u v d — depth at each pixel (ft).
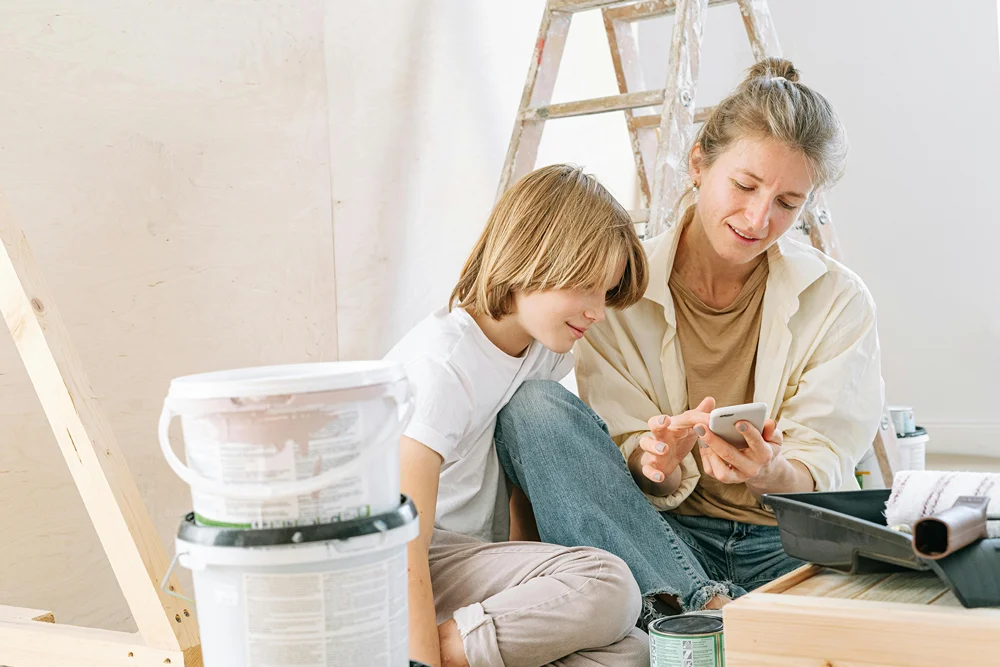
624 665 4.39
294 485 2.60
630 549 4.81
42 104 5.28
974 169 11.94
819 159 5.05
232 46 6.31
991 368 12.05
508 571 4.54
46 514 5.21
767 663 2.91
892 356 12.51
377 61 7.44
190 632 3.85
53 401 3.89
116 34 5.63
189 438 2.75
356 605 2.68
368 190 7.38
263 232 6.53
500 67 8.76
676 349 5.76
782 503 3.35
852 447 5.66
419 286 7.84
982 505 2.93
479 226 8.48
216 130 6.21
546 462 4.93
